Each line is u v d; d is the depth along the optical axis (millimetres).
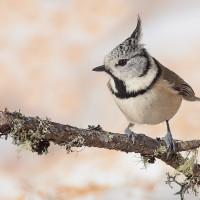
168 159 9453
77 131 8141
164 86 10477
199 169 9664
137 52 10578
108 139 8547
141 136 9070
